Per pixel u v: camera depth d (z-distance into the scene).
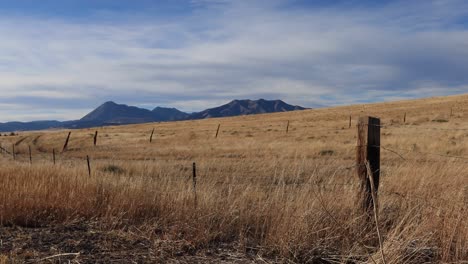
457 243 5.11
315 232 5.65
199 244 5.96
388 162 13.49
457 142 23.16
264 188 8.64
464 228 5.27
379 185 6.56
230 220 6.56
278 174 10.60
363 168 5.91
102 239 6.20
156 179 9.53
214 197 7.14
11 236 6.34
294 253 5.43
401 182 6.84
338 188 6.56
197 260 5.44
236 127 57.22
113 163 17.64
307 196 6.57
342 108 90.44
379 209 5.93
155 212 7.32
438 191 6.42
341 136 33.28
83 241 6.09
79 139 44.50
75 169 11.15
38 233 6.51
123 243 6.05
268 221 6.39
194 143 33.94
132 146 34.31
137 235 6.27
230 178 10.33
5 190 8.05
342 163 14.58
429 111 59.06
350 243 5.58
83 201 7.62
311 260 5.32
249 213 6.61
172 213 6.93
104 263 5.28
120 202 7.49
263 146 26.25
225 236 6.26
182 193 7.53
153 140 40.28
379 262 4.85
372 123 5.92
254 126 57.34
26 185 8.43
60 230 6.67
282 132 42.25
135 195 7.64
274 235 5.91
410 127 36.22
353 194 6.15
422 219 5.66
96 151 31.08
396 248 4.91
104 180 8.80
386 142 24.88
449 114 50.41
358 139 5.97
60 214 7.30
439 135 27.52
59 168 11.58
